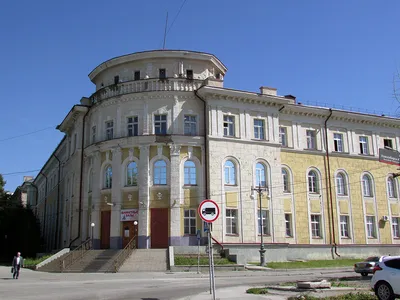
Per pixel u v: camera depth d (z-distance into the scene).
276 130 40.72
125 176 37.81
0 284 22.25
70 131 49.47
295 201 41.81
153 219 36.31
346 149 46.00
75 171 43.12
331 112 45.03
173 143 37.19
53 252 45.91
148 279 24.83
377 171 47.28
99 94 41.31
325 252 41.94
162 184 36.88
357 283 20.73
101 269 31.02
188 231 36.19
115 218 37.03
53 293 17.72
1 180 56.53
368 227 45.47
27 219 54.91
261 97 39.78
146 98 38.50
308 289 17.14
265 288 18.06
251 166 38.66
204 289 18.81
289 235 40.84
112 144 38.50
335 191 44.22
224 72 44.50
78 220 41.69
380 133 48.50
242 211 37.31
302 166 43.06
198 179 37.28
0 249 53.38
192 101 38.66
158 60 40.59
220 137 37.88
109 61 41.62
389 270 14.95
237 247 36.25
